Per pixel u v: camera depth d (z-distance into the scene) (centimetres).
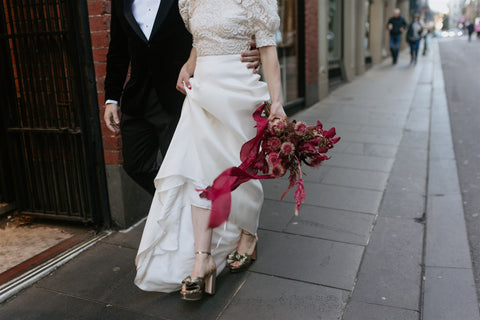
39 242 320
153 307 235
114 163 319
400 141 575
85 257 292
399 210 360
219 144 219
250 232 254
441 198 383
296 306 234
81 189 332
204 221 228
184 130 226
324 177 442
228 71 215
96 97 312
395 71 1425
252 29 215
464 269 270
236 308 233
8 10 318
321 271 268
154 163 274
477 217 354
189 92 225
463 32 6975
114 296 246
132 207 336
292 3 777
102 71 305
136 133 260
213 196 204
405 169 463
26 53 322
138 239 316
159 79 243
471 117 730
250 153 210
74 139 323
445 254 288
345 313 228
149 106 253
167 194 225
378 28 1670
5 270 279
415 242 304
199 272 224
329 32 1120
